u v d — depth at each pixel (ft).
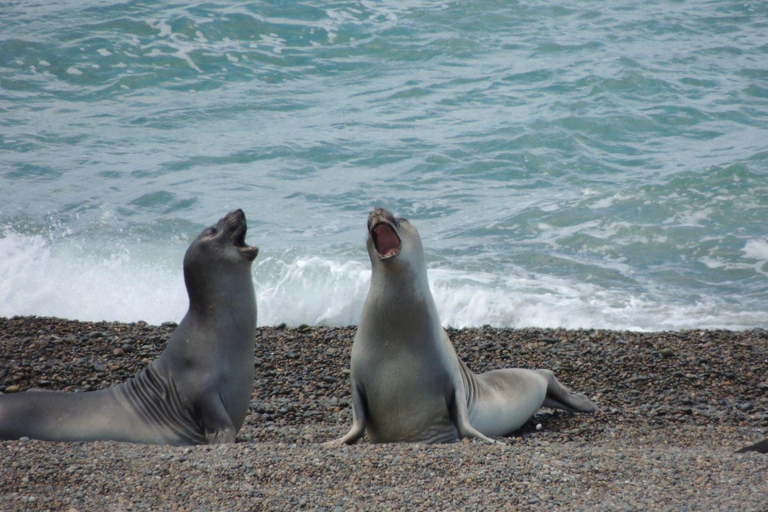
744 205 166.30
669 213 165.07
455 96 233.14
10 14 273.13
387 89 238.48
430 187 182.39
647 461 57.62
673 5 302.45
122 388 68.18
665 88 236.43
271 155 197.16
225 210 168.96
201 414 66.39
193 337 68.08
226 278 67.87
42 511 48.49
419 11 285.23
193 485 52.34
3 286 139.33
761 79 242.78
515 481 53.06
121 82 239.09
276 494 50.88
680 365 99.71
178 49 254.88
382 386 67.15
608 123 213.87
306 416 82.99
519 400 76.59
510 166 191.93
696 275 143.84
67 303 136.05
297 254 147.13
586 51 262.67
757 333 114.42
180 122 216.95
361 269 141.08
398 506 49.21
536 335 112.27
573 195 175.42
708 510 48.08
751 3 300.61
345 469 55.06
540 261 148.66
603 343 108.47
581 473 54.54
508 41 270.67
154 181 183.42
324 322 134.51
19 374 91.50
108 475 53.93
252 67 249.55
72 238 156.04
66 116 220.02
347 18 279.49
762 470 55.67
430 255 149.79
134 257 150.10
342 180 185.26
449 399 67.77
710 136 207.31
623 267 147.13
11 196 173.78
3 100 226.17
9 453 57.47
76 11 276.21
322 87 241.14
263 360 101.76
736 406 87.04
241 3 283.18
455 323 129.39
